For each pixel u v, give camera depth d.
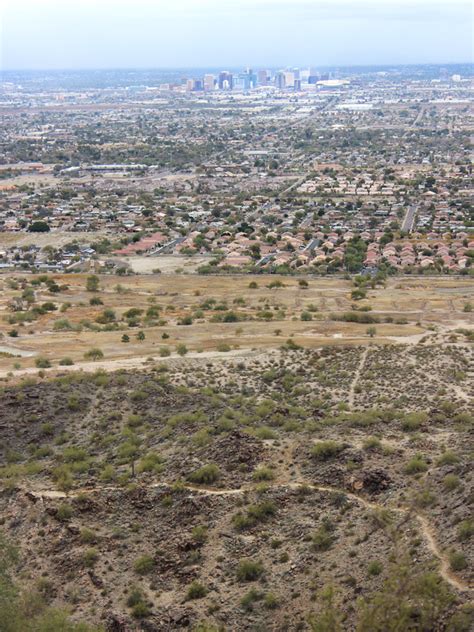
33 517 61.94
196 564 54.09
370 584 46.44
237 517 57.00
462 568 44.69
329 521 54.62
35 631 48.53
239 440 67.31
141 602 51.78
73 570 55.59
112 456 72.44
